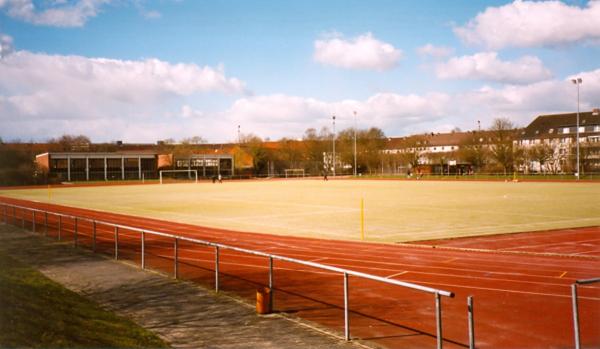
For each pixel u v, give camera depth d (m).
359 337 9.63
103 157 104.44
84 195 60.09
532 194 49.78
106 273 15.55
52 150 127.31
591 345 9.05
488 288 13.16
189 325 10.23
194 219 32.56
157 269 16.41
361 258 17.80
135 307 11.64
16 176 89.69
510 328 10.03
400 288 13.38
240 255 18.77
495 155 102.81
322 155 140.62
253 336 9.53
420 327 10.25
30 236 24.58
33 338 7.68
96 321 9.88
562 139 119.12
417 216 32.12
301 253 19.05
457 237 23.03
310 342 9.23
